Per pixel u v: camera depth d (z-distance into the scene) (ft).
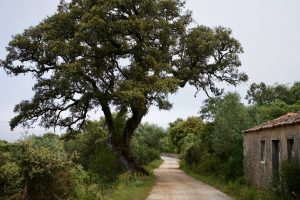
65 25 108.17
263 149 69.97
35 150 36.27
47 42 106.11
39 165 35.76
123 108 101.81
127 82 99.60
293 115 63.46
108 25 100.83
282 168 51.39
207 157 116.47
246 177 79.97
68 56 105.40
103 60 103.24
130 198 61.82
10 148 36.27
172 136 232.73
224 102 104.37
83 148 128.77
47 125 114.32
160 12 113.50
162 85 98.94
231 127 100.89
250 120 102.83
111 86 103.96
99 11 100.83
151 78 102.12
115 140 115.75
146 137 233.14
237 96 104.32
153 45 111.45
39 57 110.73
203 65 122.21
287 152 55.62
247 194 61.41
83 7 108.27
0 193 32.94
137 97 95.45
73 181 39.17
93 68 100.78
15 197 33.19
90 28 100.01
